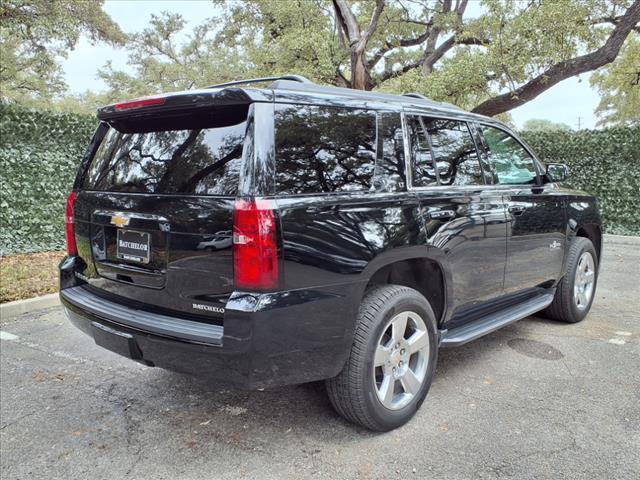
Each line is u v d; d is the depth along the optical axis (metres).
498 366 3.89
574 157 11.52
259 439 2.87
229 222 2.33
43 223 8.43
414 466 2.59
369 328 2.70
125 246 2.79
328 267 2.49
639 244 9.99
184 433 2.95
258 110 2.41
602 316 5.22
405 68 15.10
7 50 17.55
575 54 10.84
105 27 13.35
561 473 2.51
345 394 2.72
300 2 13.60
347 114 2.82
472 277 3.46
